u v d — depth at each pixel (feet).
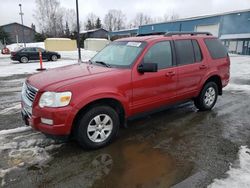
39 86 11.30
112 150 12.24
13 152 11.91
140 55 13.38
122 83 12.44
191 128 14.99
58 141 13.07
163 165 10.85
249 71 40.52
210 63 17.38
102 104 12.21
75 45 136.26
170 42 15.02
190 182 9.61
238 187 9.23
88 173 10.27
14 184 9.51
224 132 14.39
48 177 9.97
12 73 42.06
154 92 13.99
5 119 16.72
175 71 14.90
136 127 15.15
